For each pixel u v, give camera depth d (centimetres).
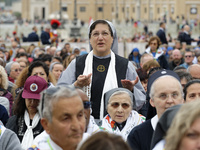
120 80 943
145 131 704
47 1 13312
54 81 1180
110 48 975
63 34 7212
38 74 1141
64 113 558
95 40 942
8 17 14325
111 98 848
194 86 849
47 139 614
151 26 8812
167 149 494
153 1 12081
